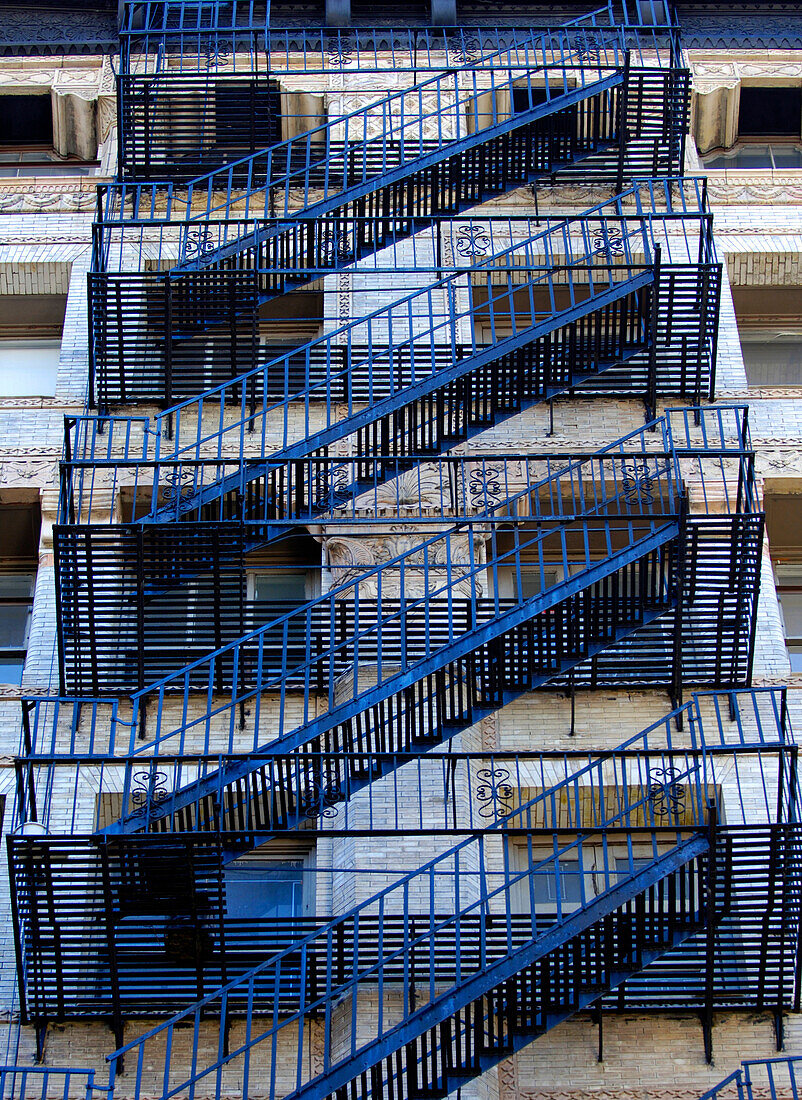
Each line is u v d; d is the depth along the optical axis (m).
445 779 20.08
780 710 21.42
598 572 20.52
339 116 28.39
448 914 19.86
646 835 21.27
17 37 30.39
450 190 25.62
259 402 24.72
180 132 27.22
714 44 30.09
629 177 26.75
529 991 18.88
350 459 21.81
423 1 30.69
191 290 24.08
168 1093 17.03
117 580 21.81
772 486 24.39
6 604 24.31
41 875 19.16
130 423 24.41
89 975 19.16
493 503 23.25
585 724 21.77
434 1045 17.72
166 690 21.89
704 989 19.45
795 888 19.09
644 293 24.14
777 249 27.03
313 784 20.44
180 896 19.22
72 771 21.30
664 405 24.83
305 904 20.84
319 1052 19.08
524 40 29.75
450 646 19.83
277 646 21.70
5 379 26.41
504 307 26.19
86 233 27.22
